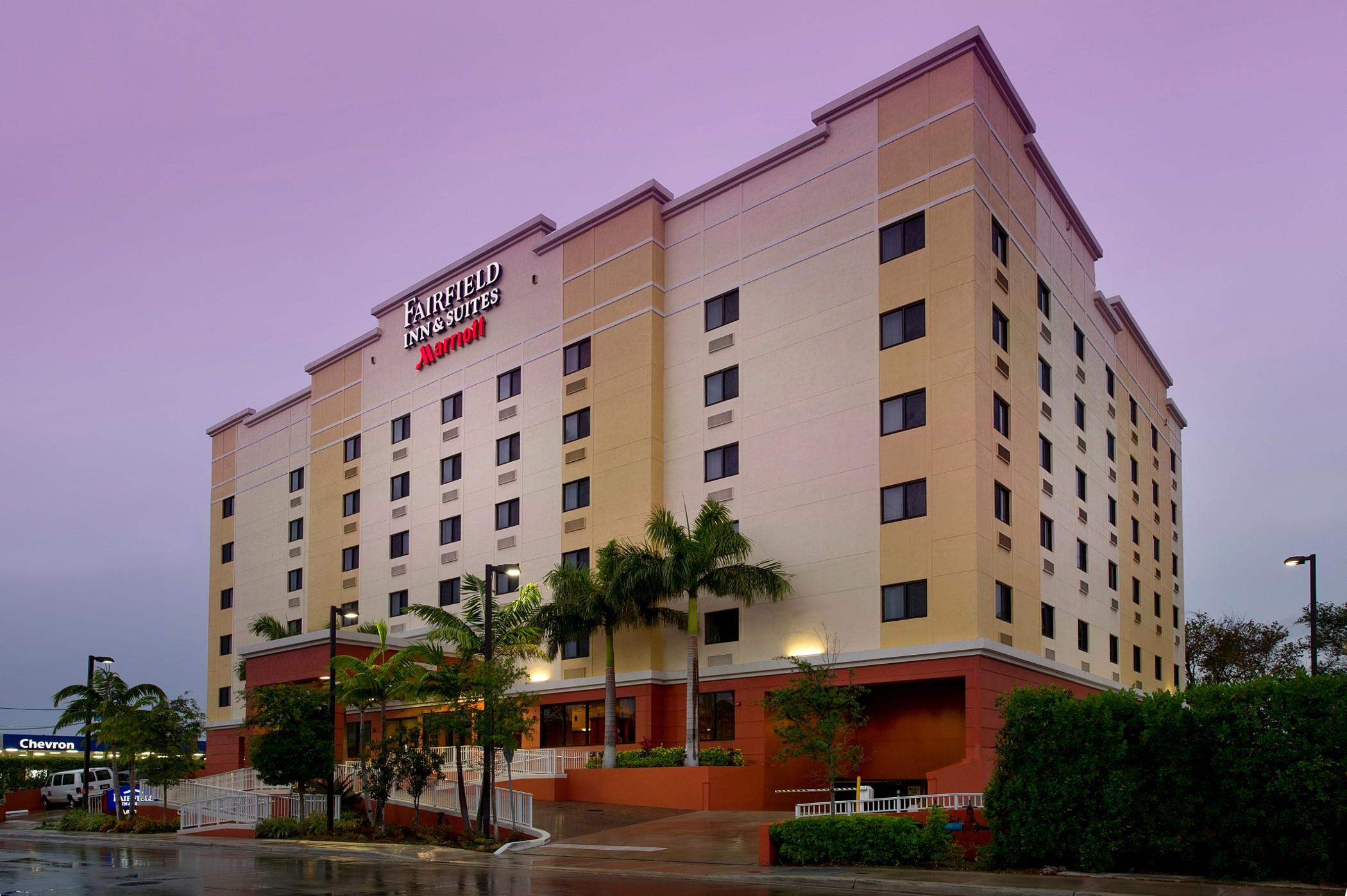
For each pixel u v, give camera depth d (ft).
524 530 147.95
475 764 120.06
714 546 115.03
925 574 107.86
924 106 117.29
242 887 59.98
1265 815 54.03
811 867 66.03
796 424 122.01
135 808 132.67
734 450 127.75
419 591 163.32
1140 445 174.19
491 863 75.31
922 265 114.01
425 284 172.65
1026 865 61.82
